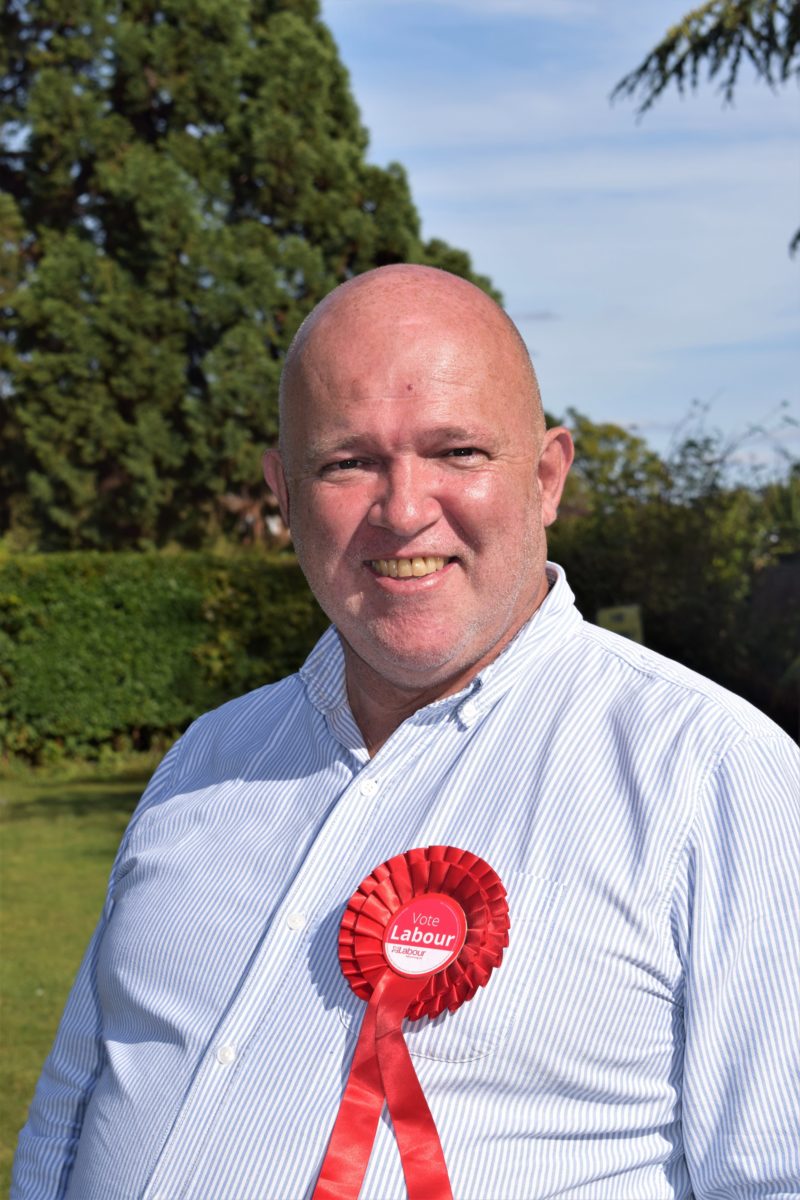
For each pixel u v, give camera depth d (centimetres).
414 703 173
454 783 159
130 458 2092
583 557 1030
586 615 1027
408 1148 142
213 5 2138
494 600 165
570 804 150
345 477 165
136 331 2092
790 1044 136
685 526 1009
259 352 2077
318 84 2191
